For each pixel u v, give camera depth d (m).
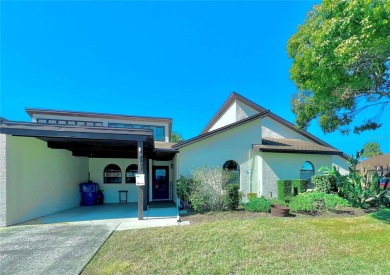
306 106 9.37
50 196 9.60
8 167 7.36
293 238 5.47
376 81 6.94
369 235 5.69
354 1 4.43
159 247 4.98
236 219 7.90
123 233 6.21
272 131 16.03
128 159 14.33
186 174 11.45
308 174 13.26
